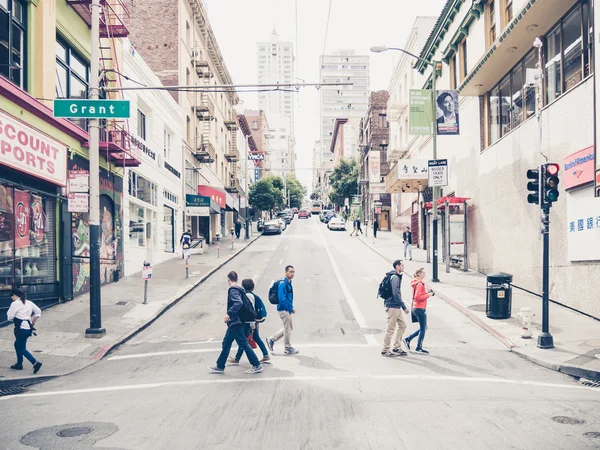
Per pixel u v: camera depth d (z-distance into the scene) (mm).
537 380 9734
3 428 7211
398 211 49125
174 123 32438
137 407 8055
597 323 13859
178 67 34031
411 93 22266
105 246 20891
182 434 6727
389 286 11555
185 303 18953
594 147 13766
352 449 6066
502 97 21469
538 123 17250
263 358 10969
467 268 24641
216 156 47219
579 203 14820
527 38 17828
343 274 25047
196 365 11125
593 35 13992
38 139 15117
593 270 14242
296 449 6105
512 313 15430
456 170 27234
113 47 20875
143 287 20844
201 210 35656
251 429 6848
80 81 19297
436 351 12070
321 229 60625
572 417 7219
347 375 9844
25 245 15219
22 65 15336
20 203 14930
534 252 18125
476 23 23938
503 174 20797
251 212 73625
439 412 7438
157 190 28750
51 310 16156
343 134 118500
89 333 13648
